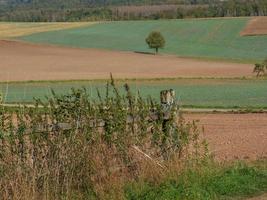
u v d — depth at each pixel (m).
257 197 15.53
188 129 17.64
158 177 15.54
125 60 155.62
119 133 15.55
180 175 15.75
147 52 184.50
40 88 85.50
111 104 15.77
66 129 14.39
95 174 14.69
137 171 15.59
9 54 162.38
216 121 41.31
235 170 17.44
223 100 67.31
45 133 13.89
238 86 88.12
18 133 13.30
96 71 126.38
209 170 16.70
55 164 13.84
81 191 14.36
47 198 13.33
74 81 96.38
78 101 14.95
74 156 14.25
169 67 137.00
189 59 162.12
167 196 14.38
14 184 12.99
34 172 13.38
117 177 15.02
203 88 85.12
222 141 29.25
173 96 17.78
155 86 88.62
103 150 15.09
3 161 12.98
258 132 33.78
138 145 16.09
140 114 16.39
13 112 13.97
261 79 101.38
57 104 14.75
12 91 80.00
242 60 158.75
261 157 23.19
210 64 145.62
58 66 137.50
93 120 15.09
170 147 17.00
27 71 124.25
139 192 14.64
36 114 13.98
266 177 17.41
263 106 58.12
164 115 17.14
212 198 15.08
